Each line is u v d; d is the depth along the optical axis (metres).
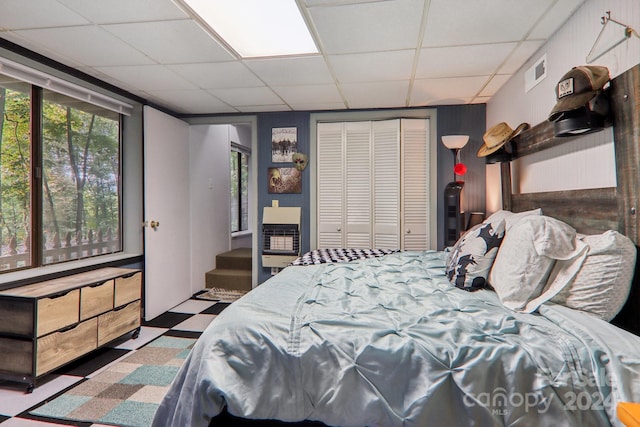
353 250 3.51
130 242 3.60
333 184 4.11
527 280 1.55
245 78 3.04
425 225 3.92
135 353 2.75
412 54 2.55
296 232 4.12
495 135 2.75
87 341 2.53
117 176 3.52
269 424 1.29
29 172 2.62
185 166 4.25
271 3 1.93
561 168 2.15
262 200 4.27
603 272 1.41
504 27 2.16
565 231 1.57
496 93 3.45
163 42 2.35
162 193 3.74
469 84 3.21
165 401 1.36
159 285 3.69
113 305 2.79
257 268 4.29
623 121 1.51
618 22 1.59
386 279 2.20
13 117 2.50
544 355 1.19
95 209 3.25
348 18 2.05
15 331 2.17
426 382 1.19
